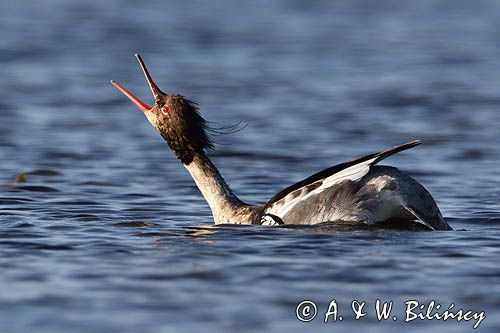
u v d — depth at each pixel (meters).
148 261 11.85
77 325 9.62
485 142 23.02
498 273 11.34
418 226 13.56
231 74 33.69
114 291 10.64
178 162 20.61
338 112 27.06
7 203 16.09
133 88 30.91
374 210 13.28
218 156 21.47
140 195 17.14
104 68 34.53
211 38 41.84
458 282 11.04
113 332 9.44
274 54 38.03
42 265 11.68
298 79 32.69
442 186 18.19
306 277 11.16
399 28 44.94
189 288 10.75
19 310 10.05
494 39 41.78
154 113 15.08
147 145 22.52
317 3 54.16
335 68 34.94
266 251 12.27
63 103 28.17
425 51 38.75
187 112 14.91
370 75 33.41
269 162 20.86
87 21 46.31
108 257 12.07
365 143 22.97
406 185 13.33
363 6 52.81
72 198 16.67
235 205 14.60
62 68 34.34
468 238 13.00
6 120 25.44
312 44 40.53
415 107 27.84
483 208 15.95
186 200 16.80
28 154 21.16
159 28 44.44
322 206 13.50
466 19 47.84
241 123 25.47
